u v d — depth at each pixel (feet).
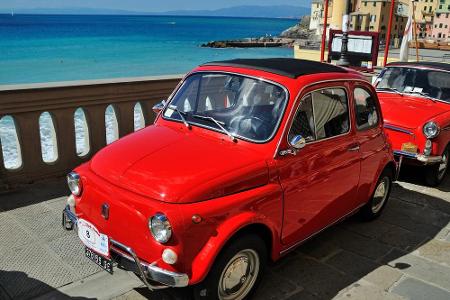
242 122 12.62
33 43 313.53
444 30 293.84
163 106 14.75
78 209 11.94
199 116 13.39
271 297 12.59
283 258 14.79
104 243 11.05
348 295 12.91
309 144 13.01
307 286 13.25
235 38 484.33
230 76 13.75
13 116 18.15
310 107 13.09
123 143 12.62
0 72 190.29
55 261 13.57
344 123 14.66
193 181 10.46
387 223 18.04
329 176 13.87
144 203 10.15
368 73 33.01
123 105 21.65
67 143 20.06
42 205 17.29
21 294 11.93
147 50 313.94
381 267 14.57
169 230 9.78
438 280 13.98
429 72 25.21
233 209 10.65
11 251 13.97
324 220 14.38
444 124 21.77
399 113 22.66
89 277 12.92
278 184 11.94
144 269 10.29
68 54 261.65
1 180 18.30
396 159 22.58
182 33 526.16
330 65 15.57
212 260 10.19
